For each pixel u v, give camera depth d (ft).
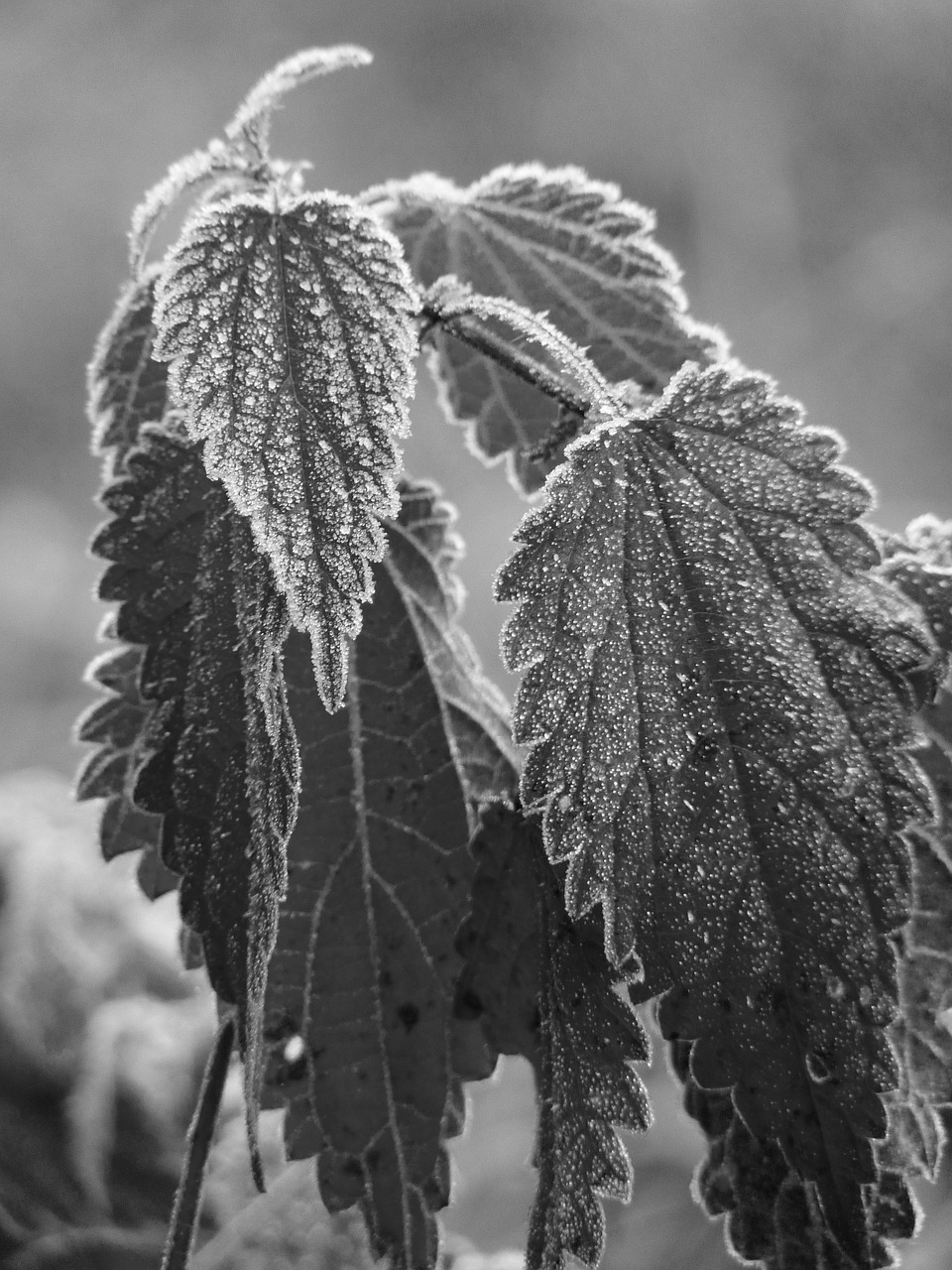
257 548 0.99
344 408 0.99
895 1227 1.02
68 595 4.89
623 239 1.16
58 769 3.80
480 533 5.00
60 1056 1.56
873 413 6.54
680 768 0.99
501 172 1.16
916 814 0.98
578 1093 1.01
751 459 1.01
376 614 1.11
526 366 1.06
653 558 1.00
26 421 6.60
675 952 0.98
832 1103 0.97
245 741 0.99
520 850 1.05
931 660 1.00
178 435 1.04
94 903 1.69
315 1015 1.08
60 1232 1.44
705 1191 1.04
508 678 3.89
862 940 0.97
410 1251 1.07
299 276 1.00
